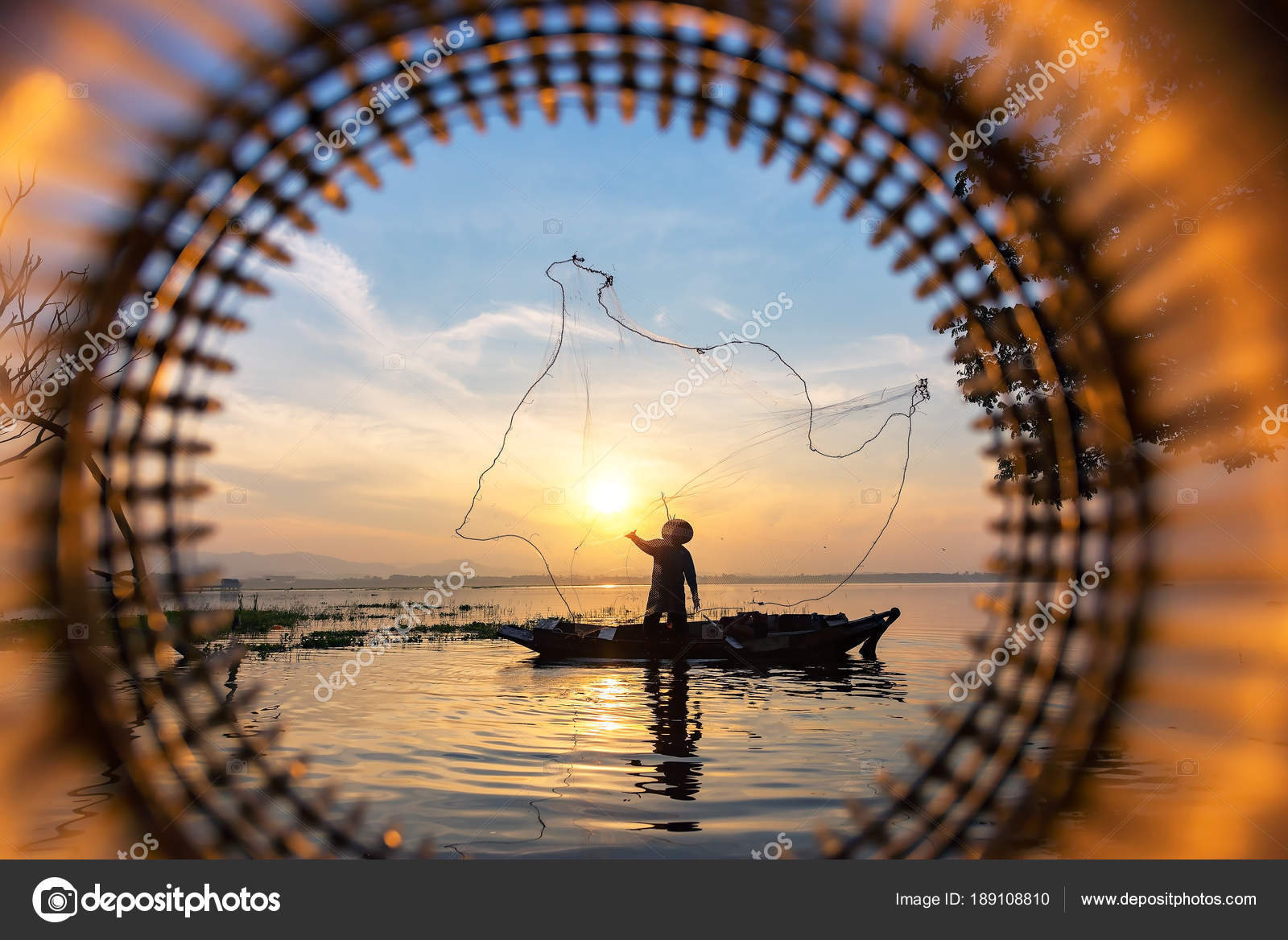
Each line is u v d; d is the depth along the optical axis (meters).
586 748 7.54
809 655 14.49
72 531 3.57
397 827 4.99
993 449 4.93
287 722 8.85
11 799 4.62
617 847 4.66
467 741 7.86
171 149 3.78
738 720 9.11
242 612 24.83
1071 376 4.38
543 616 29.66
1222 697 8.45
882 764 6.80
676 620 14.89
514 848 4.62
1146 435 5.72
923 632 22.55
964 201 4.34
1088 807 4.91
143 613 3.88
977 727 4.39
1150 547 4.07
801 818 5.23
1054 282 4.41
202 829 3.87
